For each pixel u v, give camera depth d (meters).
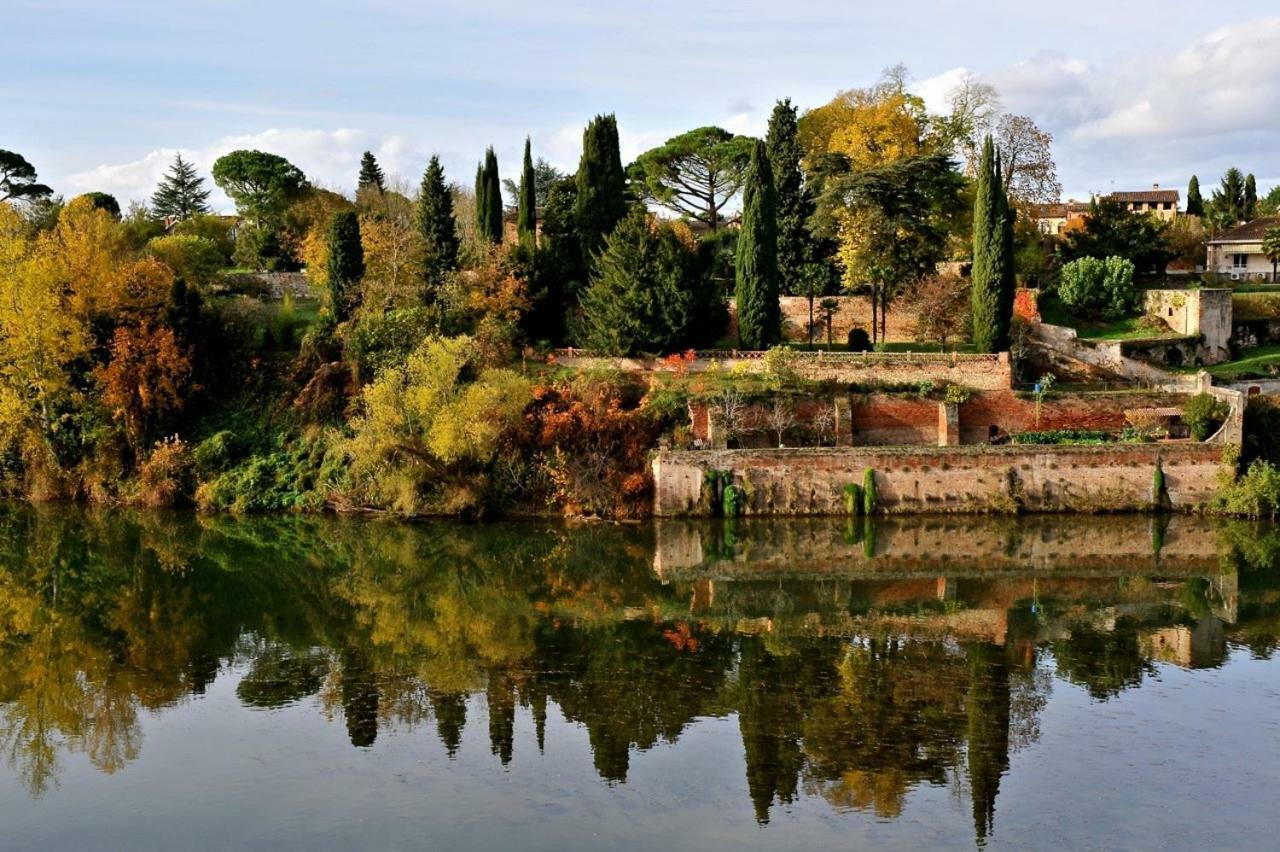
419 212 80.19
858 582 49.03
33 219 88.69
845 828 26.39
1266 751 30.34
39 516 62.59
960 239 84.81
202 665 38.72
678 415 61.84
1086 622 42.56
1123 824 26.42
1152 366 72.44
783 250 80.81
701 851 25.47
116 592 48.34
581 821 26.89
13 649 40.66
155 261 71.56
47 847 26.06
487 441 59.69
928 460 59.22
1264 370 71.69
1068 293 79.25
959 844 25.61
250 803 28.06
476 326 69.81
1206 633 40.97
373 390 59.88
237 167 101.69
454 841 26.03
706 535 56.69
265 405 67.69
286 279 83.00
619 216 79.62
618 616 44.28
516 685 36.16
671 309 67.00
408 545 55.81
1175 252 92.75
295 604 46.47
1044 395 63.78
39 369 64.31
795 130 81.50
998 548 53.94
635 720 33.06
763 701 34.38
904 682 36.00
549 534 57.41
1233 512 58.34
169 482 64.25
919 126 88.75
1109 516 59.00
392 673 37.53
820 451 59.19
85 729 33.00
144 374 65.50
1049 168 88.81
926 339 74.81
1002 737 31.36
